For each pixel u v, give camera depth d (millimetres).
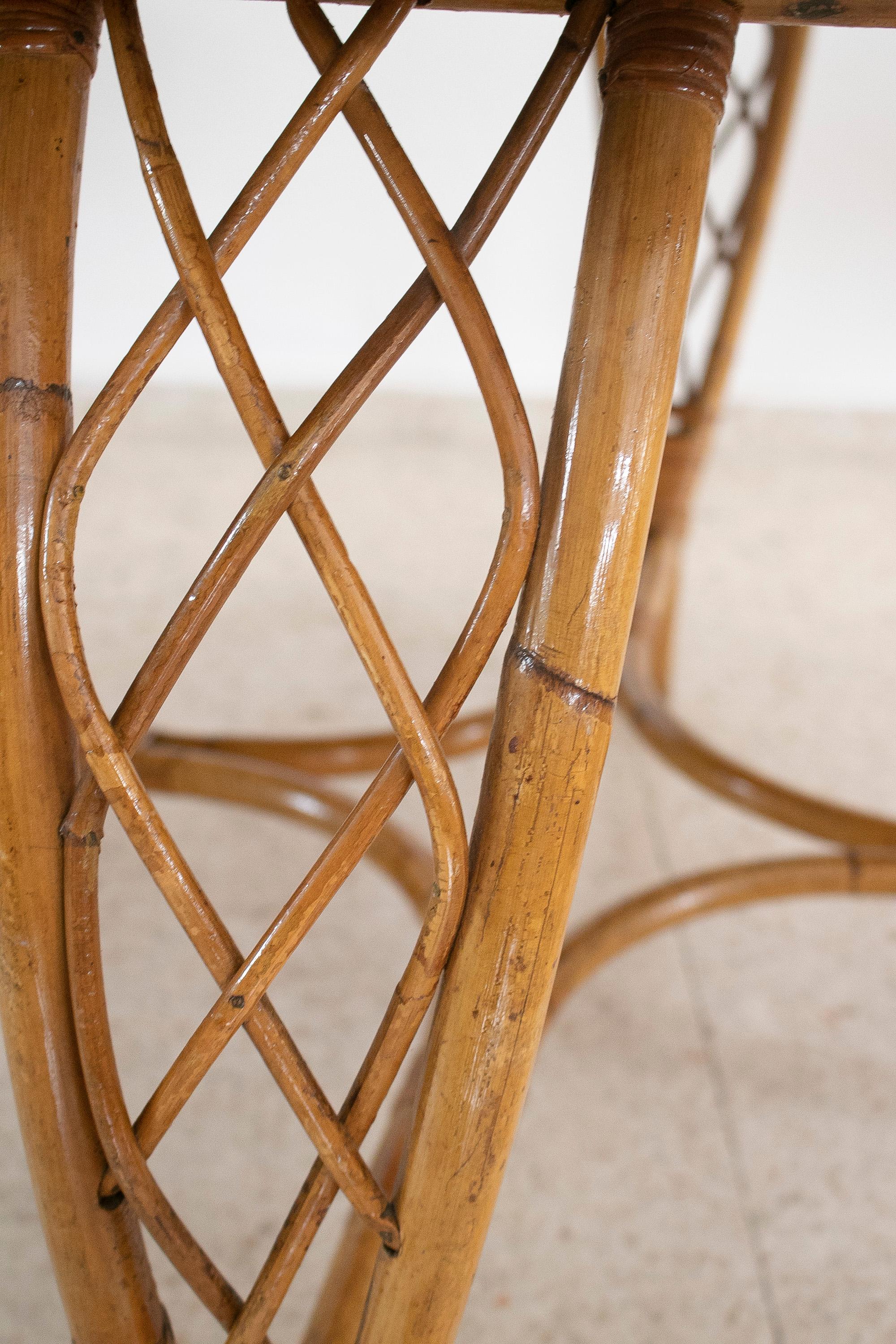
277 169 255
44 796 282
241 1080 802
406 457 1979
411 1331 332
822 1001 924
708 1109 810
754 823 1141
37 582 269
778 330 2023
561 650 269
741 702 1368
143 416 1945
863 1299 676
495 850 283
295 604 1544
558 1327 645
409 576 1618
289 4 269
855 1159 778
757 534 1838
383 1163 540
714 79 253
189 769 832
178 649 272
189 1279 337
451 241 260
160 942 924
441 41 1780
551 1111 798
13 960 292
